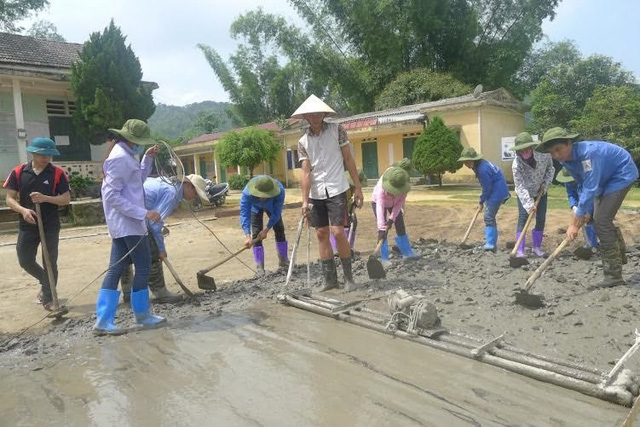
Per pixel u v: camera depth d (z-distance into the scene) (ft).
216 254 28.86
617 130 64.39
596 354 11.68
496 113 70.79
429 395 10.16
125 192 15.21
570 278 17.72
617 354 11.60
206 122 188.03
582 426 8.80
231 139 84.28
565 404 9.59
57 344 14.64
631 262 19.45
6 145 55.77
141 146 15.49
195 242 33.96
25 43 63.36
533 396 9.95
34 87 55.93
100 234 40.14
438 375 11.07
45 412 10.50
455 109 70.08
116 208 14.92
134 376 12.05
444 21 95.81
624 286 16.14
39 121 57.88
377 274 18.54
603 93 68.08
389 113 78.74
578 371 10.52
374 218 39.91
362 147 84.12
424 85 88.43
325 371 11.60
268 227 21.52
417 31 95.61
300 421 9.41
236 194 82.89
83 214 47.52
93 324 16.28
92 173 57.72
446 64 100.83
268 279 21.03
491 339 12.79
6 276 25.26
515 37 99.09
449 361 11.80
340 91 111.04
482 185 22.98
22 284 23.15
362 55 105.09
